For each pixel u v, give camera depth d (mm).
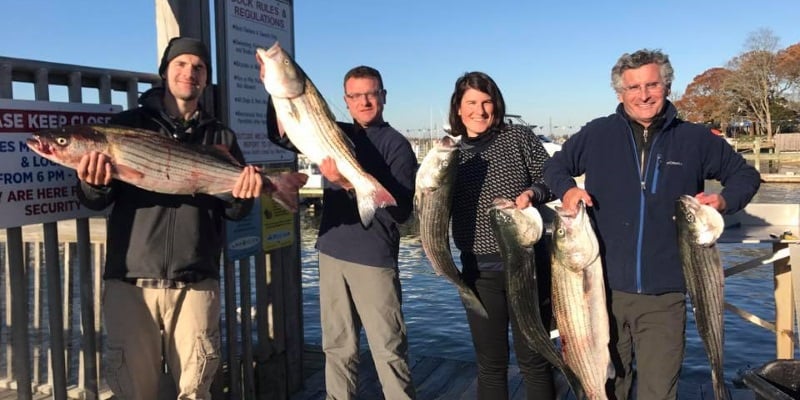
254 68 4074
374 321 3545
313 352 5488
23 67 2855
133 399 2916
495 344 3465
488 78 3467
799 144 46281
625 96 3092
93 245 4281
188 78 3006
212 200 3141
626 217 3133
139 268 2889
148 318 2949
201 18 3713
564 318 3246
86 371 3410
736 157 3156
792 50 58438
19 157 2834
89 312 3391
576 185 3232
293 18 4547
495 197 3426
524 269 3250
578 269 3150
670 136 3109
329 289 3650
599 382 3195
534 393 3428
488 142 3500
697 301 3051
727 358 7242
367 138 3621
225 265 3938
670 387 3094
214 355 3109
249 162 4043
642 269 3086
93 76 3268
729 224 4934
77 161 2604
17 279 2939
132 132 2740
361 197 3238
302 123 3121
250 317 4188
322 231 3709
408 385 3623
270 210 4320
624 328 3240
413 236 17859
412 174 3676
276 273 4480
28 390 3008
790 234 4238
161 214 2945
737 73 59688
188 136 3074
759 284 10906
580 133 3354
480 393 3521
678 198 3045
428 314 9672
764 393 2924
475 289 3475
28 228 4582
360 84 3551
